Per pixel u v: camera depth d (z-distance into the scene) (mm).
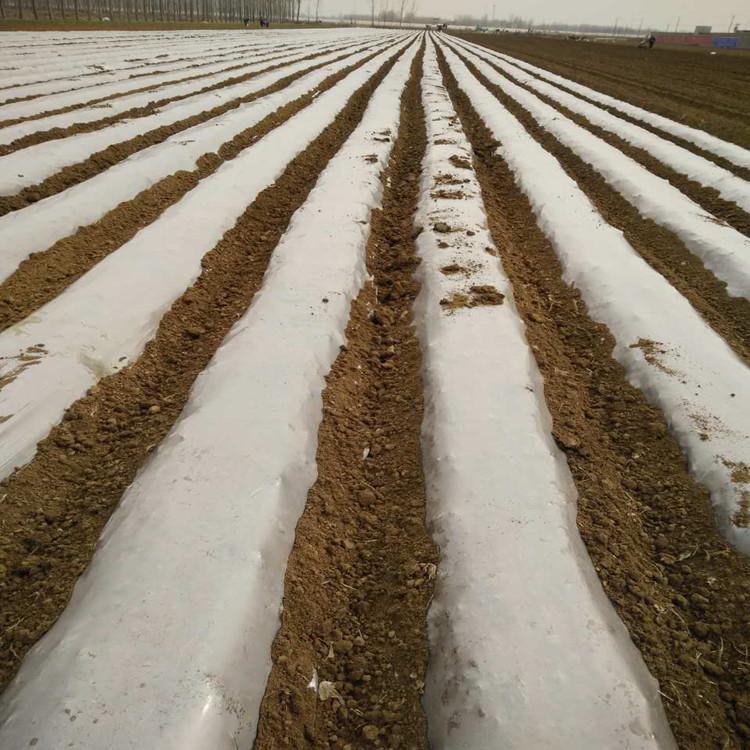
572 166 10219
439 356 4391
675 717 2295
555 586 2660
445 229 6574
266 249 6730
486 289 5266
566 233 6758
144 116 12000
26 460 3518
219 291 5832
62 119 10773
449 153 9586
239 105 13797
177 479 3168
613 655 2402
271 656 2492
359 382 4484
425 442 3713
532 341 4852
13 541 3039
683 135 12328
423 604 2738
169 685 2193
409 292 5789
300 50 31359
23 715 2125
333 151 10641
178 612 2467
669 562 3008
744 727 2277
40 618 2615
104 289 5098
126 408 4133
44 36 28078
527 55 35000
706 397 3980
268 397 3812
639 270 5785
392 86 17234
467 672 2348
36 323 4547
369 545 3137
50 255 5953
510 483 3229
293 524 3086
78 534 3072
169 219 6617
